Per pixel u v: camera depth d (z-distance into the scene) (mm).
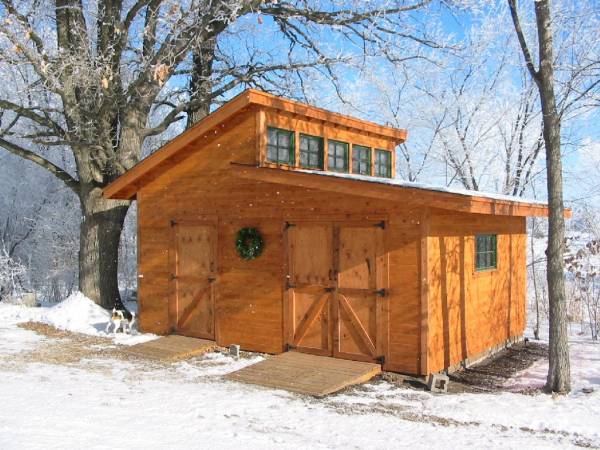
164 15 13758
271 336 10398
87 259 15203
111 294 15312
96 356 10359
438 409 7414
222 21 14383
